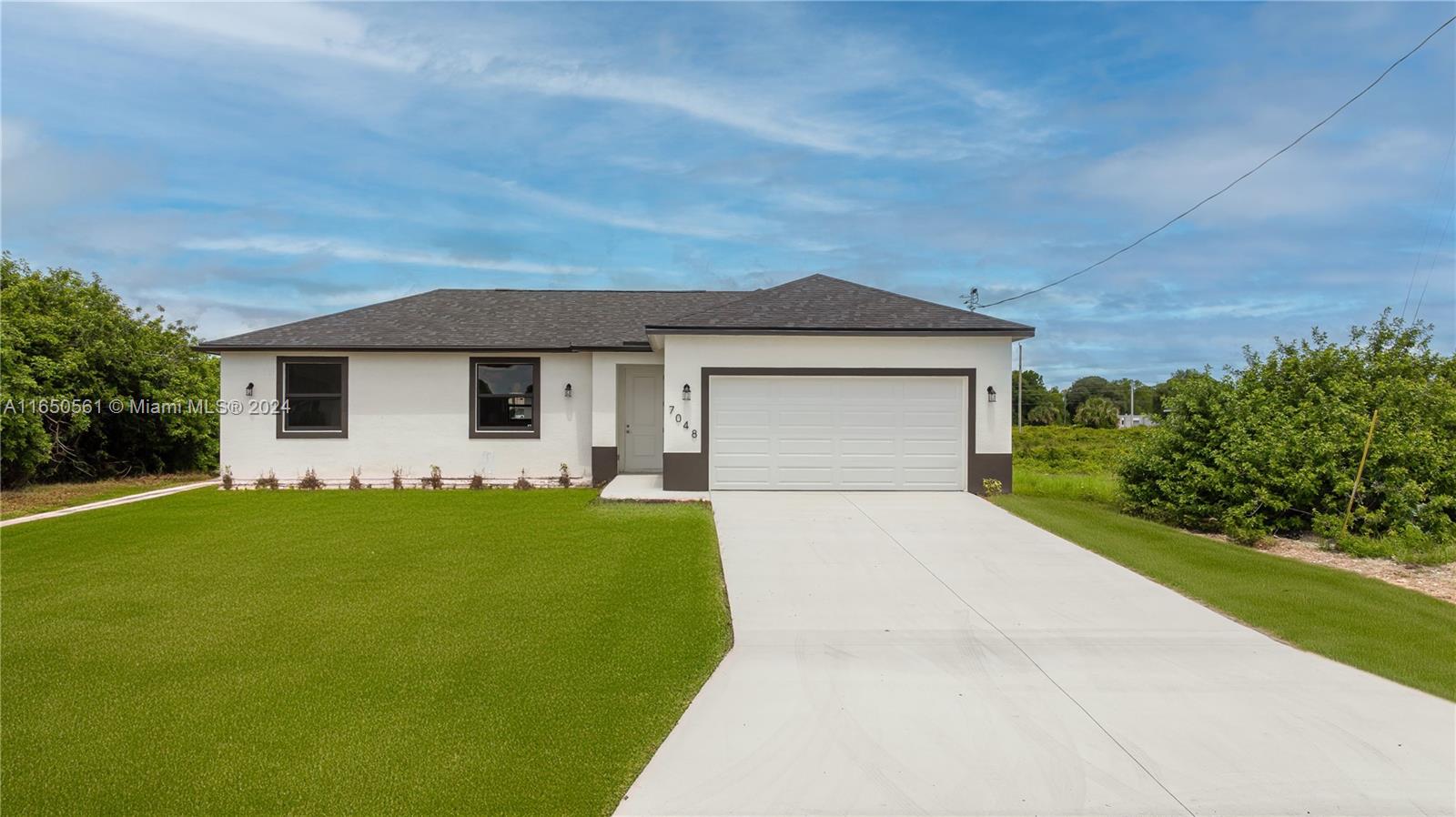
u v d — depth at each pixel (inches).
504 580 303.0
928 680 204.7
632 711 182.2
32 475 625.6
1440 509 404.8
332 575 311.0
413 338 631.8
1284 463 417.4
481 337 642.8
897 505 472.7
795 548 358.9
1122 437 565.3
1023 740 169.2
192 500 527.5
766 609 266.7
